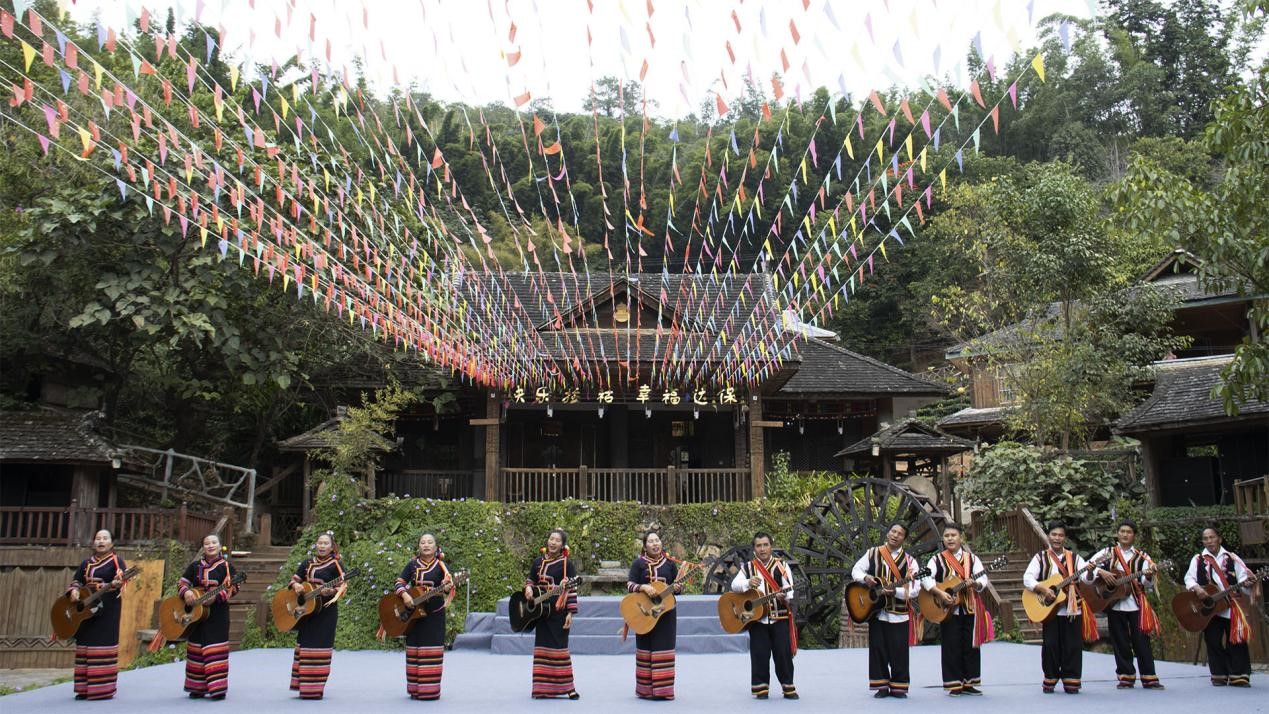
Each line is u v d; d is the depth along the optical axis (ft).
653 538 30.73
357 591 52.85
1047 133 153.89
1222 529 61.26
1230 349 88.48
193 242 59.57
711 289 83.61
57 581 56.85
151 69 20.59
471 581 55.11
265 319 65.98
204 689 30.42
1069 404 73.10
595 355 69.05
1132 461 71.46
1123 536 32.17
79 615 30.68
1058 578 31.12
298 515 76.95
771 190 89.15
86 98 55.93
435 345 52.85
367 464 64.28
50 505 62.18
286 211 55.01
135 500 70.44
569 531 60.34
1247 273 41.75
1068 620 30.78
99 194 58.03
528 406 75.00
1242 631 32.17
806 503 63.52
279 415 75.46
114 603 31.14
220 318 61.41
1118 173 143.95
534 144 100.73
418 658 30.27
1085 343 74.02
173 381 70.03
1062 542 31.76
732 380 69.67
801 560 58.49
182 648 50.88
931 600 30.58
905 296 145.07
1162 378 78.54
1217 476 70.33
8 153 59.31
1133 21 175.73
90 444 62.34
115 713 27.91
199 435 78.69
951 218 83.41
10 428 62.90
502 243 109.60
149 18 18.92
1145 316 74.95
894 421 83.61
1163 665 40.09
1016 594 56.59
